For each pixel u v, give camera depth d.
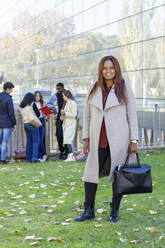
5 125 8.00
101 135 3.70
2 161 8.09
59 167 7.42
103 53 15.38
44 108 8.10
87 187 3.79
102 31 15.40
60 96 8.62
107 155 3.74
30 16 24.92
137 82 13.30
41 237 3.32
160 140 10.09
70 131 8.32
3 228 3.62
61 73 19.70
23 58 26.69
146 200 4.63
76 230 3.47
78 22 17.55
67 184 5.77
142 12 12.90
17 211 4.28
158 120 10.16
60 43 19.75
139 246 3.03
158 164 7.49
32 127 8.07
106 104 3.63
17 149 9.10
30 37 24.97
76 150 9.87
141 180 3.43
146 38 12.77
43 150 8.46
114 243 3.12
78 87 17.67
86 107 3.88
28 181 6.05
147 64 12.77
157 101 12.30
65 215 4.05
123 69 14.04
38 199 4.90
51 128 9.18
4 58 32.25
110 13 14.77
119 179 3.46
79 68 17.56
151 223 3.67
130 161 3.68
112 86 3.71
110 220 3.74
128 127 3.67
